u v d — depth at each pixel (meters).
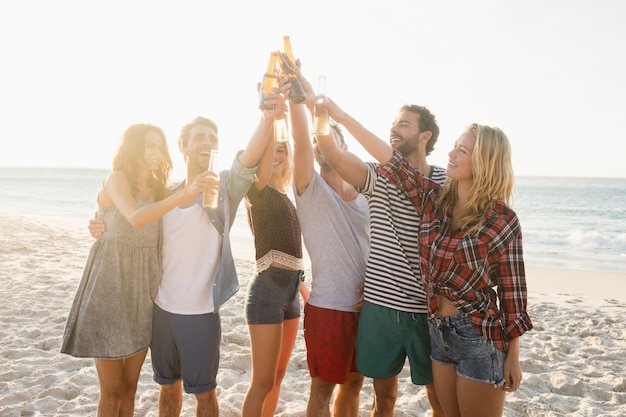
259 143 2.60
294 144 2.75
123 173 2.58
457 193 2.51
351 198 2.95
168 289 2.66
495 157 2.32
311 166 2.77
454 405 2.49
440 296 2.44
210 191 2.35
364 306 2.70
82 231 15.92
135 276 2.60
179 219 2.65
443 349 2.42
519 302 2.32
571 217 29.50
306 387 4.14
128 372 2.73
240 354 4.70
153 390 3.93
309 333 2.81
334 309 2.76
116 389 2.65
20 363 4.39
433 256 2.40
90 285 2.56
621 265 14.17
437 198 2.56
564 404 3.95
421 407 3.84
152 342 2.70
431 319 2.46
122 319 2.56
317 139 2.62
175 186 2.86
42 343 4.91
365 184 2.68
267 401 3.07
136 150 2.59
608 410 3.87
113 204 2.60
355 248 2.83
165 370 2.71
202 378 2.62
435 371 2.51
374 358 2.67
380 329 2.65
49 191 45.69
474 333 2.31
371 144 2.57
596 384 4.39
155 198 2.70
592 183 62.28
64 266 8.94
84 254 10.48
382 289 2.64
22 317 5.74
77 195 40.75
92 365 4.42
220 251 2.70
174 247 2.65
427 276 2.44
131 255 2.60
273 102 2.56
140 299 2.62
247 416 2.75
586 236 19.42
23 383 4.01
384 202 2.67
